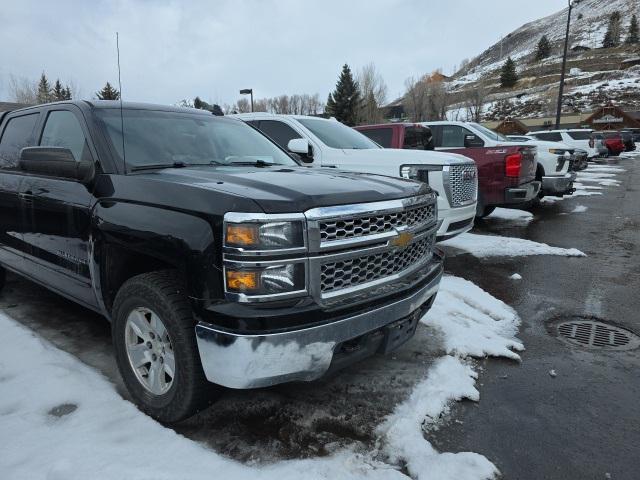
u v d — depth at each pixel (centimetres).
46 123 385
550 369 358
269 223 229
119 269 297
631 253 711
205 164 360
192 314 248
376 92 7244
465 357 371
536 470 249
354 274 262
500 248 729
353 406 299
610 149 3362
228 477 230
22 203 379
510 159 813
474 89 7650
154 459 240
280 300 234
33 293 489
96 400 290
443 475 240
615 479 244
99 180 309
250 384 234
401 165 605
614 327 440
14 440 253
